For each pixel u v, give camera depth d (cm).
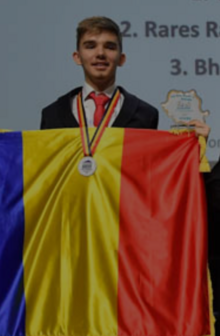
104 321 519
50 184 531
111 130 536
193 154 533
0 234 529
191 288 520
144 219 527
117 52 546
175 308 519
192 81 609
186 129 536
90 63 545
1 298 523
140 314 519
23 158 534
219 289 537
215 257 542
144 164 532
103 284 522
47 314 521
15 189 532
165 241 525
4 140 537
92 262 524
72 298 522
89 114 549
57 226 528
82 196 530
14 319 521
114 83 554
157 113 557
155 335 516
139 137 535
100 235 526
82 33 545
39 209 530
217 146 607
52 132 536
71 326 520
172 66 609
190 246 524
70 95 555
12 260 527
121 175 530
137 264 523
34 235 528
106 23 544
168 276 521
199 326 516
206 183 536
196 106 609
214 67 611
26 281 524
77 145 534
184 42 611
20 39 606
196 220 526
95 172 530
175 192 529
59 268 525
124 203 528
